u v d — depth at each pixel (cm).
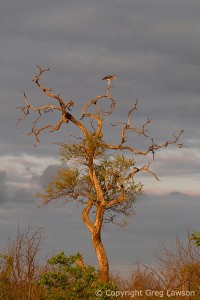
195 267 2297
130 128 3600
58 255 2283
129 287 2505
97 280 2297
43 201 3700
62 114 3609
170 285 2327
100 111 3634
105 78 3562
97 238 3644
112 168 3662
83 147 3638
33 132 3594
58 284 2223
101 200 3644
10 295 2117
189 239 2312
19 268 2117
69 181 3725
